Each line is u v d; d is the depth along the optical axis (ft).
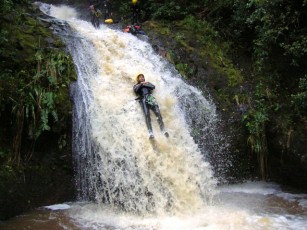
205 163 27.84
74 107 26.16
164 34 37.68
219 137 31.35
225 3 39.63
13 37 27.02
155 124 27.63
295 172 29.66
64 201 25.35
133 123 26.94
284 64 33.24
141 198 24.56
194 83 33.65
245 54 37.93
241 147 31.68
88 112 26.23
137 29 37.52
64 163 25.49
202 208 24.86
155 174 25.11
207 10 41.50
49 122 24.91
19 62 25.90
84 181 25.77
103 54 31.99
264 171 31.63
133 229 21.12
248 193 28.53
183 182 25.62
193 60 35.50
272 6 31.07
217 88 34.06
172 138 27.66
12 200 23.06
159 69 33.24
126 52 33.58
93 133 25.62
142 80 29.40
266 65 34.45
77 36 32.30
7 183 23.07
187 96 31.68
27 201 23.82
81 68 29.25
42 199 24.53
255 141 31.27
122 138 25.91
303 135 29.22
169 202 24.53
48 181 24.89
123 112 27.35
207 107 32.12
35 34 28.99
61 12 51.08
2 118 24.29
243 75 35.63
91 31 35.32
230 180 30.83
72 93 26.45
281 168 30.60
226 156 31.09
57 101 25.14
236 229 20.98
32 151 24.61
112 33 36.04
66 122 25.41
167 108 29.43
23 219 22.27
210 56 36.37
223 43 38.50
